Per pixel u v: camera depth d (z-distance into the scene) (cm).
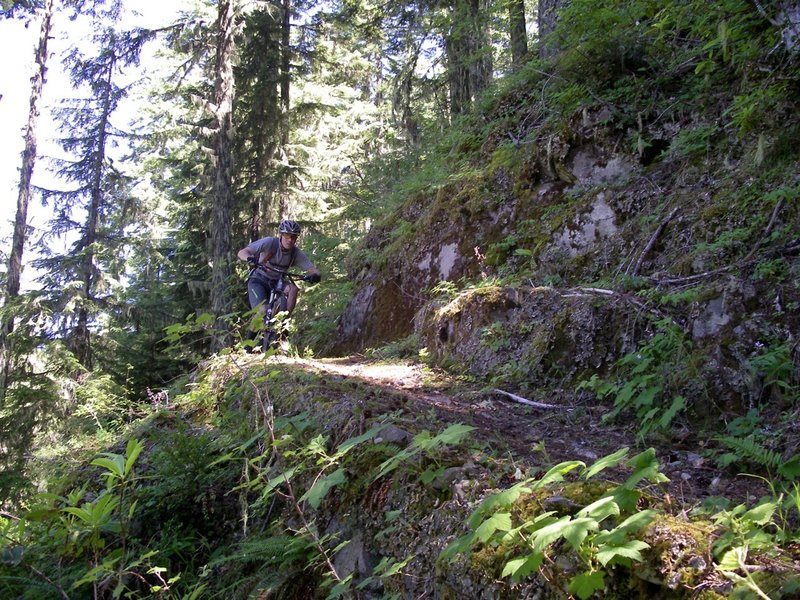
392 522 291
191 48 1798
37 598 339
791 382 337
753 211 444
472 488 268
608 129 621
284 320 643
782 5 420
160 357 1553
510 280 589
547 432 381
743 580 171
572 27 648
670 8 500
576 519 188
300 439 373
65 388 1495
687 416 359
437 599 248
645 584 194
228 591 352
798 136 447
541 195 662
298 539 306
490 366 506
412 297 769
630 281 470
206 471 424
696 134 541
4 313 1822
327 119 2091
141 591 361
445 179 844
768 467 261
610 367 435
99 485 461
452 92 1190
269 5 1653
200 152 1838
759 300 379
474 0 1046
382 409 381
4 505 516
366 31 1474
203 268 1852
